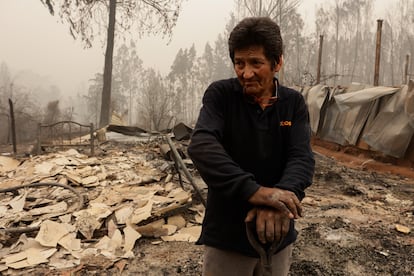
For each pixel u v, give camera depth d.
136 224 4.16
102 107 20.16
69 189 5.31
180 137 9.79
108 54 20.39
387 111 8.27
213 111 1.26
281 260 1.35
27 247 3.64
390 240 3.95
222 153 1.13
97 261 3.46
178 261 3.49
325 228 4.21
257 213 1.08
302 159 1.25
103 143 9.84
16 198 5.05
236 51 1.21
